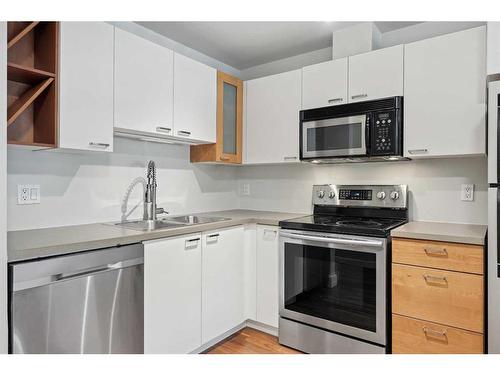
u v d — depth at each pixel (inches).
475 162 88.1
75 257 59.8
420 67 83.7
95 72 74.8
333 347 85.1
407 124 85.4
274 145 109.7
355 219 99.4
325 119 97.2
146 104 85.4
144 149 101.0
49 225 79.6
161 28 101.2
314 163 113.6
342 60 95.7
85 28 73.1
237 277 99.5
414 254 73.9
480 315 66.8
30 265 54.1
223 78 110.0
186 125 96.6
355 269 81.7
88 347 61.8
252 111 115.5
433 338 71.6
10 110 71.3
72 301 59.5
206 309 88.7
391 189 97.7
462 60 78.3
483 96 75.7
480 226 83.8
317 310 87.8
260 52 118.9
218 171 127.3
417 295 73.5
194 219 108.4
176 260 79.9
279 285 94.7
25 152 75.4
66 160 82.7
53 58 68.7
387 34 103.3
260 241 101.0
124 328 67.9
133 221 93.8
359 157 91.0
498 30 70.2
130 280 69.1
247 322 106.1
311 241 88.0
